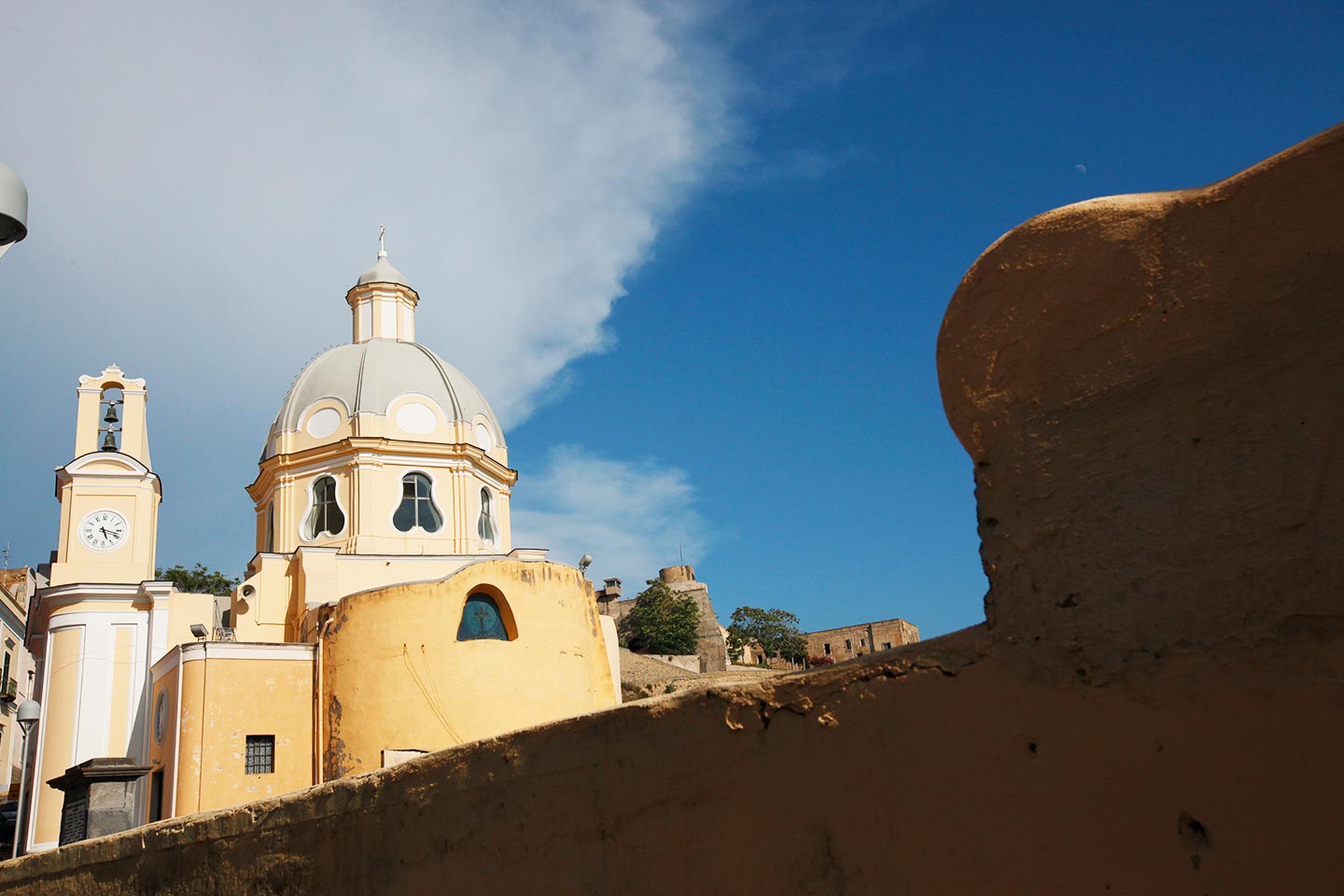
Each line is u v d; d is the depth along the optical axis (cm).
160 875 812
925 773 406
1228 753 333
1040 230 389
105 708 3400
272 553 3484
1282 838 320
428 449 3706
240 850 746
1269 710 326
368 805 659
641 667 5959
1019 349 395
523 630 2933
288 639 3391
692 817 485
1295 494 328
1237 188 345
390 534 3597
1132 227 368
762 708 464
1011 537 394
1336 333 323
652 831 500
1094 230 376
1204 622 342
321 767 2825
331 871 674
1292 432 330
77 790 1806
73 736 3356
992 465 403
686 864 483
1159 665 350
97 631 3469
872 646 7988
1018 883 375
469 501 3728
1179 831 341
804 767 445
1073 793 366
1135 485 363
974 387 407
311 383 3862
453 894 593
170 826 812
